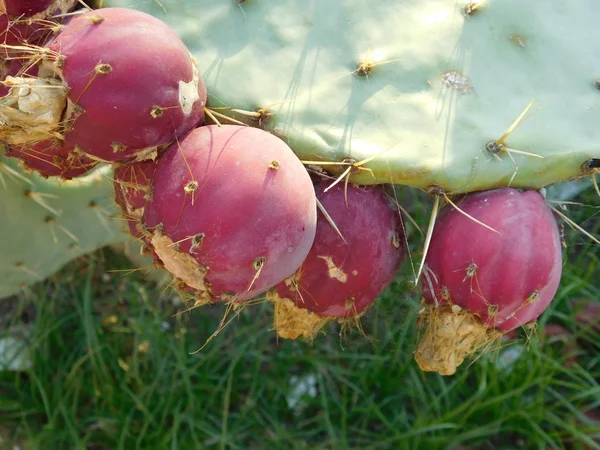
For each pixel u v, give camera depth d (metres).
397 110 0.27
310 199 0.23
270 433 0.51
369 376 0.53
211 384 0.52
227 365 0.54
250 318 0.56
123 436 0.49
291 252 0.22
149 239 0.23
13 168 0.38
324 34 0.28
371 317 0.53
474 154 0.26
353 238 0.26
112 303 0.56
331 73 0.27
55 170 0.25
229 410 0.53
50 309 0.54
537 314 0.26
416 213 0.54
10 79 0.21
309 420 0.52
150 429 0.51
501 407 0.52
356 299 0.27
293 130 0.26
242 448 0.50
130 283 0.56
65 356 0.54
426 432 0.51
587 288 0.56
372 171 0.26
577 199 0.57
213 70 0.27
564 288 0.53
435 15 0.29
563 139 0.27
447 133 0.26
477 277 0.25
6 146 0.24
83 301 0.54
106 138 0.22
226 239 0.21
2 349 0.55
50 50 0.22
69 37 0.22
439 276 0.26
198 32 0.28
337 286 0.26
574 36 0.29
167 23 0.28
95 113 0.21
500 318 0.25
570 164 0.27
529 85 0.28
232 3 0.28
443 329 0.25
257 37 0.28
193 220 0.21
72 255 0.44
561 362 0.53
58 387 0.52
